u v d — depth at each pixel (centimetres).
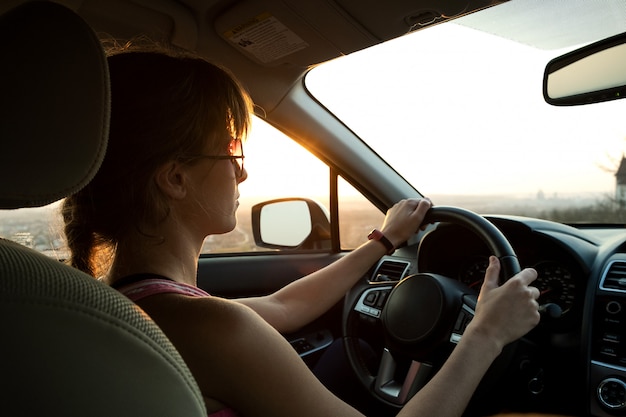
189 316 80
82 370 44
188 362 79
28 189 53
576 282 176
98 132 57
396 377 183
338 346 219
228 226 100
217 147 97
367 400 196
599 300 170
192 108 92
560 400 173
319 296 149
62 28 56
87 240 94
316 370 216
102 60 58
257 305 141
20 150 52
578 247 181
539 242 188
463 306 165
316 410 85
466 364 100
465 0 166
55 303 44
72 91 55
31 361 42
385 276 220
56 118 54
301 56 208
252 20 185
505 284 116
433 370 167
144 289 84
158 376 49
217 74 98
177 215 94
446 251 206
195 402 52
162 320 80
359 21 181
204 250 248
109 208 90
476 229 145
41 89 54
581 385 169
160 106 89
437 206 158
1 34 55
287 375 83
